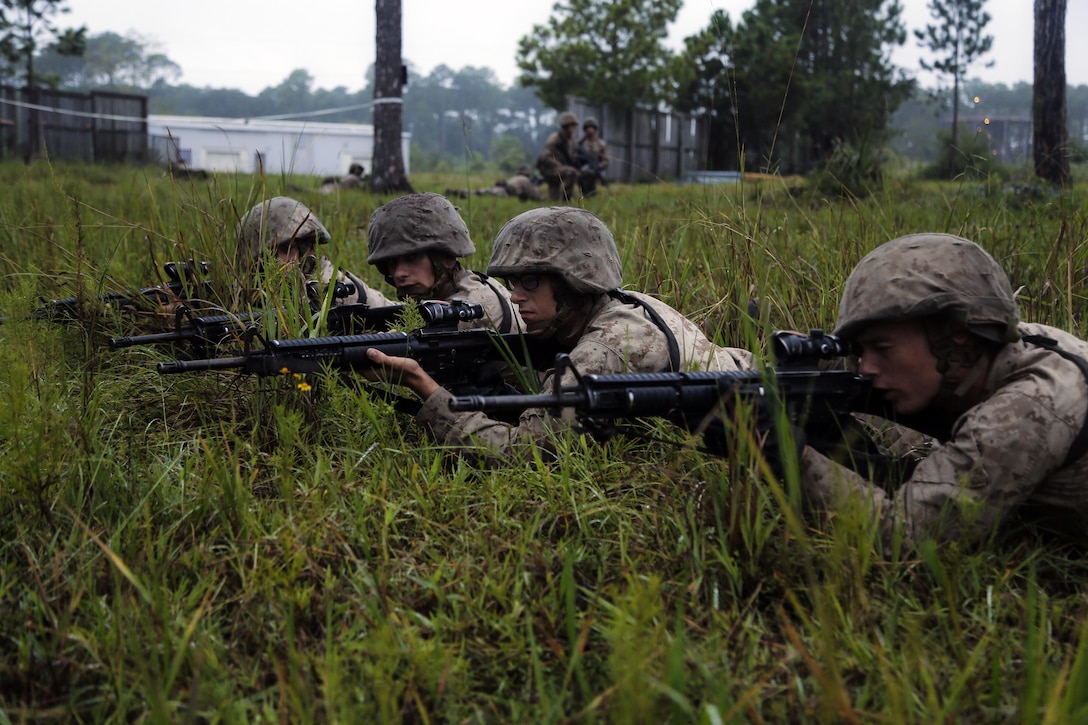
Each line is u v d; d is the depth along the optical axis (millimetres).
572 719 1929
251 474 3195
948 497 2617
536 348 3775
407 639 2240
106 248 6156
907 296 2625
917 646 2041
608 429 2693
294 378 3625
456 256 4645
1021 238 5539
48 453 2990
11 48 27188
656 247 5586
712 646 2221
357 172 18625
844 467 2777
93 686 2100
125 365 4289
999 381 2717
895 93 28516
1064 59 12391
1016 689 2111
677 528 2789
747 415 2562
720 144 29047
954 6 27750
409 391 4004
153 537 2787
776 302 4516
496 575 2551
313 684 2107
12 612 2365
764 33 28281
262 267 4648
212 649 2213
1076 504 2715
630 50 31359
